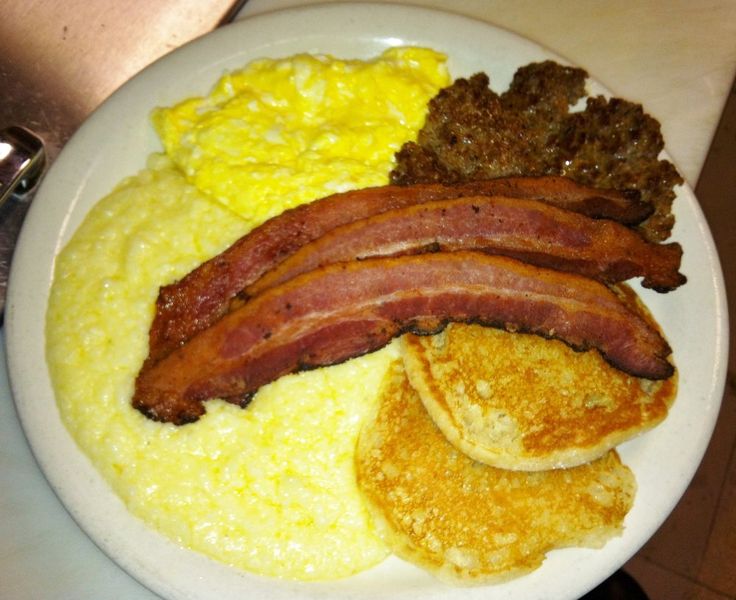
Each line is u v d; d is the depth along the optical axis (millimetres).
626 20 345
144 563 237
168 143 285
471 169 287
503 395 266
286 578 244
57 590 246
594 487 266
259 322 245
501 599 248
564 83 302
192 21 323
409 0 337
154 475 245
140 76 291
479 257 255
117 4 319
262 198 273
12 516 250
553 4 346
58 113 303
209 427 252
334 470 256
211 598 237
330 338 250
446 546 250
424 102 300
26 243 264
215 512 245
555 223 268
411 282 250
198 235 271
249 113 287
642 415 272
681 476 271
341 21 309
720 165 497
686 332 289
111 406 250
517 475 264
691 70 337
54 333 255
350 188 278
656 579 430
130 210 274
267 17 307
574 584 253
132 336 258
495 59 314
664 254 282
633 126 293
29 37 309
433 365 265
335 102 297
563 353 276
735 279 474
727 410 461
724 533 442
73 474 242
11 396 260
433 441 264
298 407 259
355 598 244
